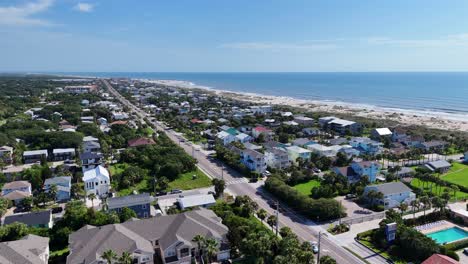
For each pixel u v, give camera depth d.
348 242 74.38
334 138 175.50
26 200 91.06
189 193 103.12
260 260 62.72
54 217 86.06
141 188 106.94
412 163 137.00
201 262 65.50
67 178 104.31
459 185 109.75
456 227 80.62
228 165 132.25
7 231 69.50
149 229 69.50
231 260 66.88
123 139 158.75
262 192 104.94
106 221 75.12
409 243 68.19
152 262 63.00
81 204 84.31
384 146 161.62
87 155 123.44
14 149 137.75
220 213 80.81
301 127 197.62
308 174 115.81
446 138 172.38
